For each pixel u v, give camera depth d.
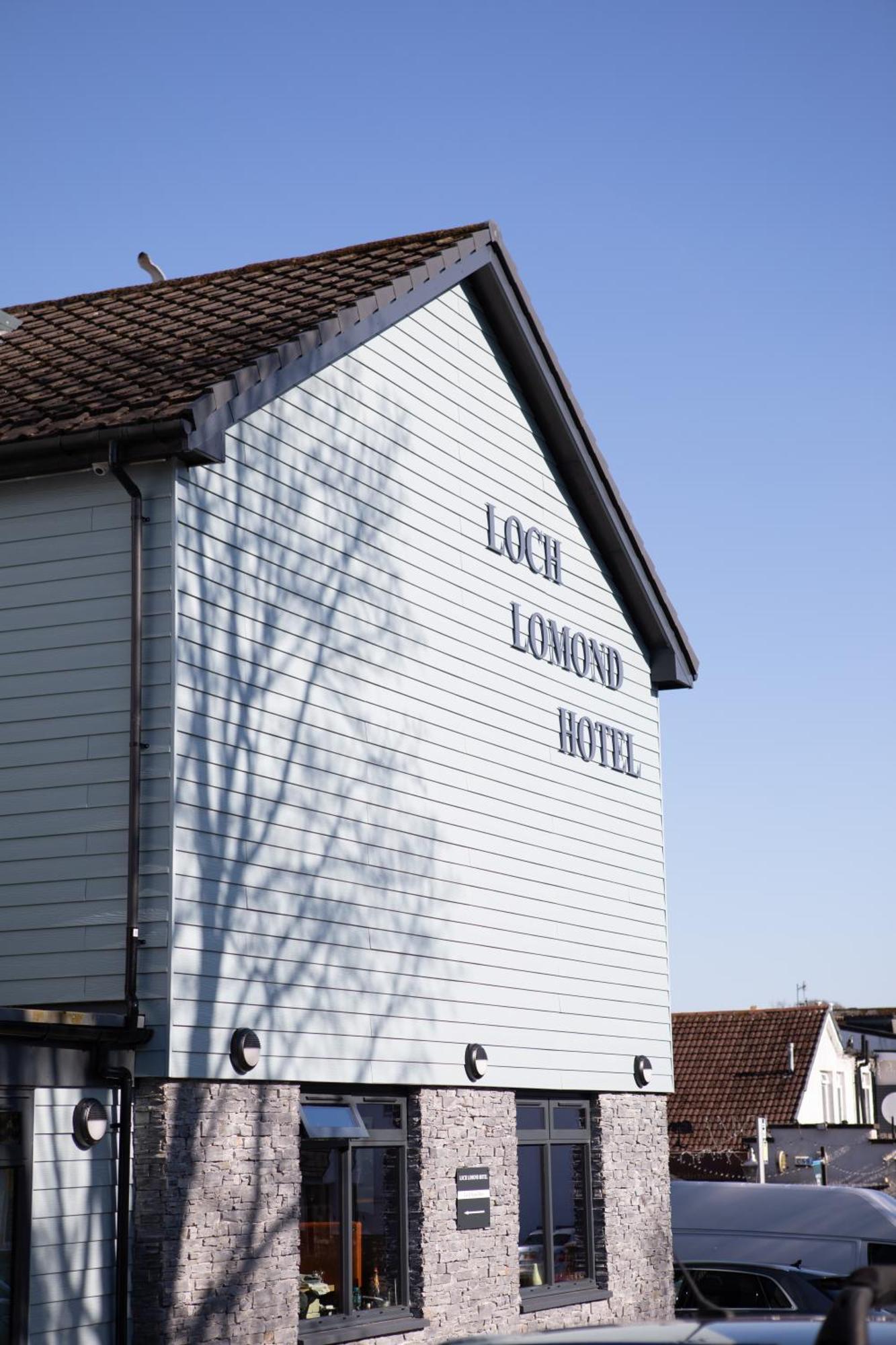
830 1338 4.03
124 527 11.79
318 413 13.97
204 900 11.55
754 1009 50.16
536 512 18.00
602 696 18.97
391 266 15.35
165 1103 11.00
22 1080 10.04
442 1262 14.09
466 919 15.33
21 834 11.59
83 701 11.64
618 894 18.64
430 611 15.41
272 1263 11.84
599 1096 17.52
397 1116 14.07
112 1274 10.62
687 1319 5.02
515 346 17.70
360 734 13.96
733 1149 43.62
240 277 15.74
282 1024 12.31
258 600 12.70
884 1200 17.73
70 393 12.36
